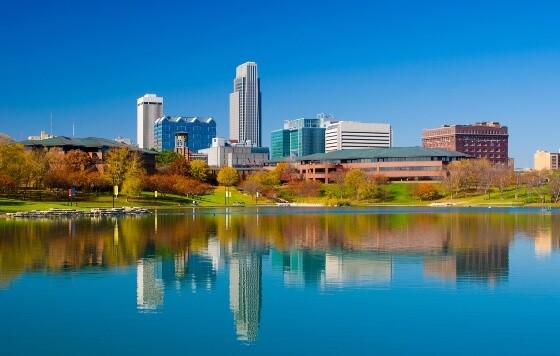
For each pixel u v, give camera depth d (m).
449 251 71.31
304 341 35.19
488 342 34.91
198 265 60.22
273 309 42.06
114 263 61.19
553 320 39.19
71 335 36.28
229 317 40.09
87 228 104.25
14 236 88.00
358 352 33.38
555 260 63.53
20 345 34.53
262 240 84.31
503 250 72.56
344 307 42.56
